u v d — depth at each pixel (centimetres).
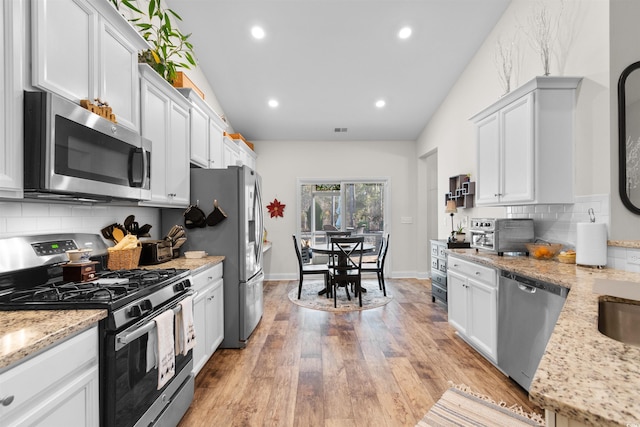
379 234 589
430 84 425
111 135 152
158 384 145
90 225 198
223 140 367
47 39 123
